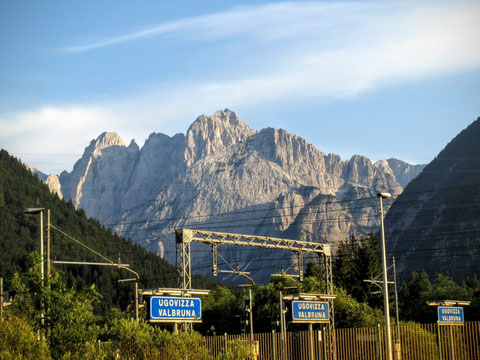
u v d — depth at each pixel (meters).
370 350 55.84
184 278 67.69
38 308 39.31
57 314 39.06
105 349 40.50
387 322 49.00
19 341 34.44
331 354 58.66
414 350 57.41
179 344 40.91
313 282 108.56
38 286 39.44
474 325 59.66
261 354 55.12
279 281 114.56
